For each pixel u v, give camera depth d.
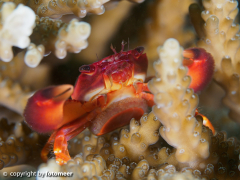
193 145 0.09
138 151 0.09
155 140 0.09
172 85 0.08
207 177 0.09
